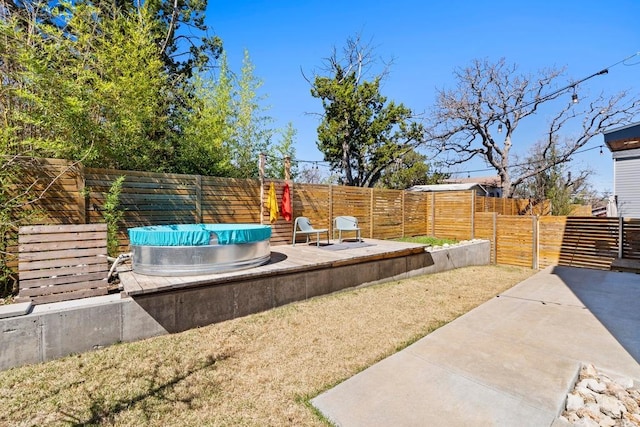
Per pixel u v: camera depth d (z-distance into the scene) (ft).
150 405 7.92
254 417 7.48
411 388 8.23
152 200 17.30
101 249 12.37
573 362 9.43
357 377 8.87
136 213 16.76
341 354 10.72
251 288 14.29
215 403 8.02
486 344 10.80
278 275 15.24
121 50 18.54
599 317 13.33
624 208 33.63
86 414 7.54
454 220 34.68
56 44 16.15
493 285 21.06
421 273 23.53
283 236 23.43
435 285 20.62
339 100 60.13
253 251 15.16
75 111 14.75
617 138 27.25
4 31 13.57
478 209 39.86
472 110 58.95
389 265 21.04
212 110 24.09
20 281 10.88
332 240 26.35
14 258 12.89
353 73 62.34
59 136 15.33
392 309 15.49
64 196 14.32
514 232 29.43
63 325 10.08
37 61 14.03
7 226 12.67
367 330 12.82
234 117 27.66
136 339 11.39
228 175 25.17
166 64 39.60
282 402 8.04
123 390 8.51
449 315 14.78
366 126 62.64
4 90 14.12
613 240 25.04
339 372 9.53
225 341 11.60
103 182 15.71
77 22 18.75
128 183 16.48
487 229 31.42
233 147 27.02
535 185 70.49
